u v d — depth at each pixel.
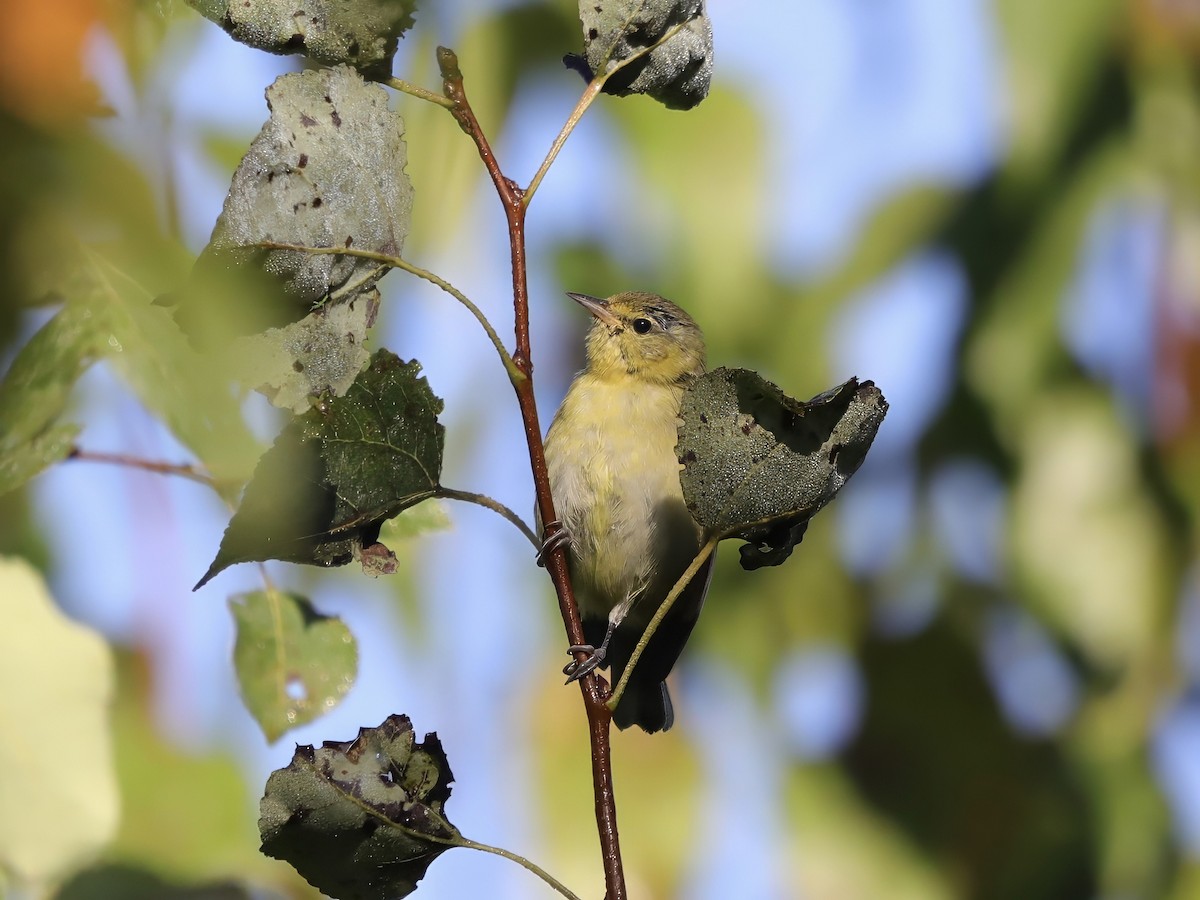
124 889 7.53
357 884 5.49
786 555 5.78
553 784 9.94
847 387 5.36
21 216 5.65
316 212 5.16
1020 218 10.00
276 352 5.24
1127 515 9.84
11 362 5.75
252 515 5.29
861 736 10.15
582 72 6.17
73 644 6.60
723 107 10.28
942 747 10.04
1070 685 10.02
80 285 5.68
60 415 5.70
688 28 5.86
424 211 9.41
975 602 10.06
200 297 5.14
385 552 5.52
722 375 5.39
